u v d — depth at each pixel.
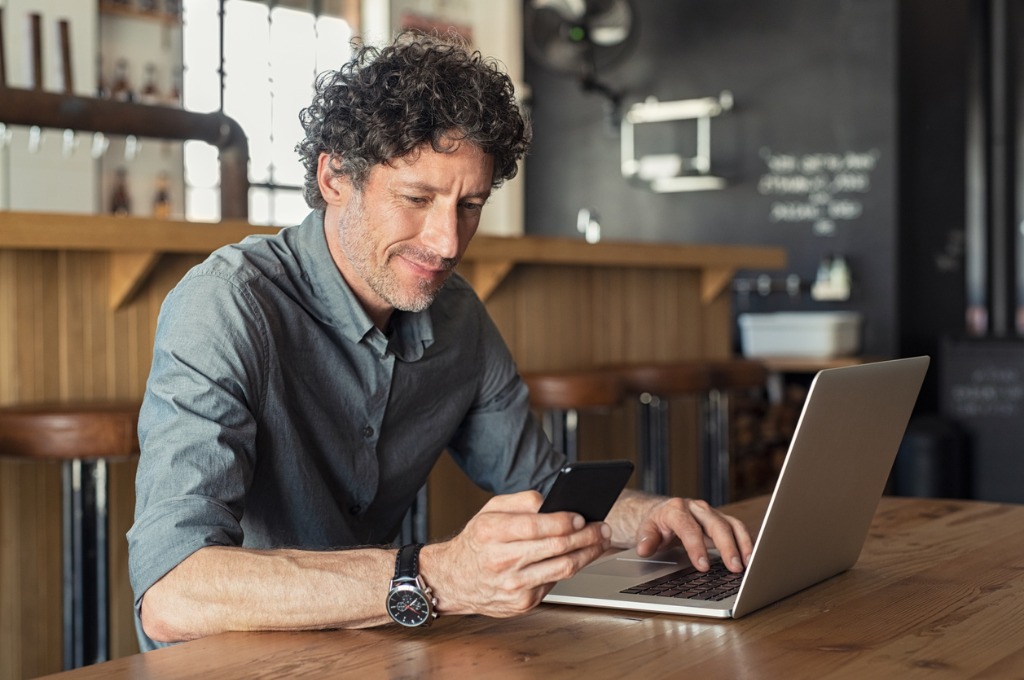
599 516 1.02
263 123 5.92
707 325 4.15
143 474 1.19
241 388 1.25
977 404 4.81
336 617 1.02
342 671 0.91
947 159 5.66
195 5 5.60
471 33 6.55
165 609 1.08
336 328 1.39
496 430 1.64
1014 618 1.05
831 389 1.06
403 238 1.27
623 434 3.89
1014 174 6.13
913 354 5.59
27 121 3.05
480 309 1.63
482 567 1.00
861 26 5.45
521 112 1.33
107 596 2.11
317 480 1.39
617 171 6.16
